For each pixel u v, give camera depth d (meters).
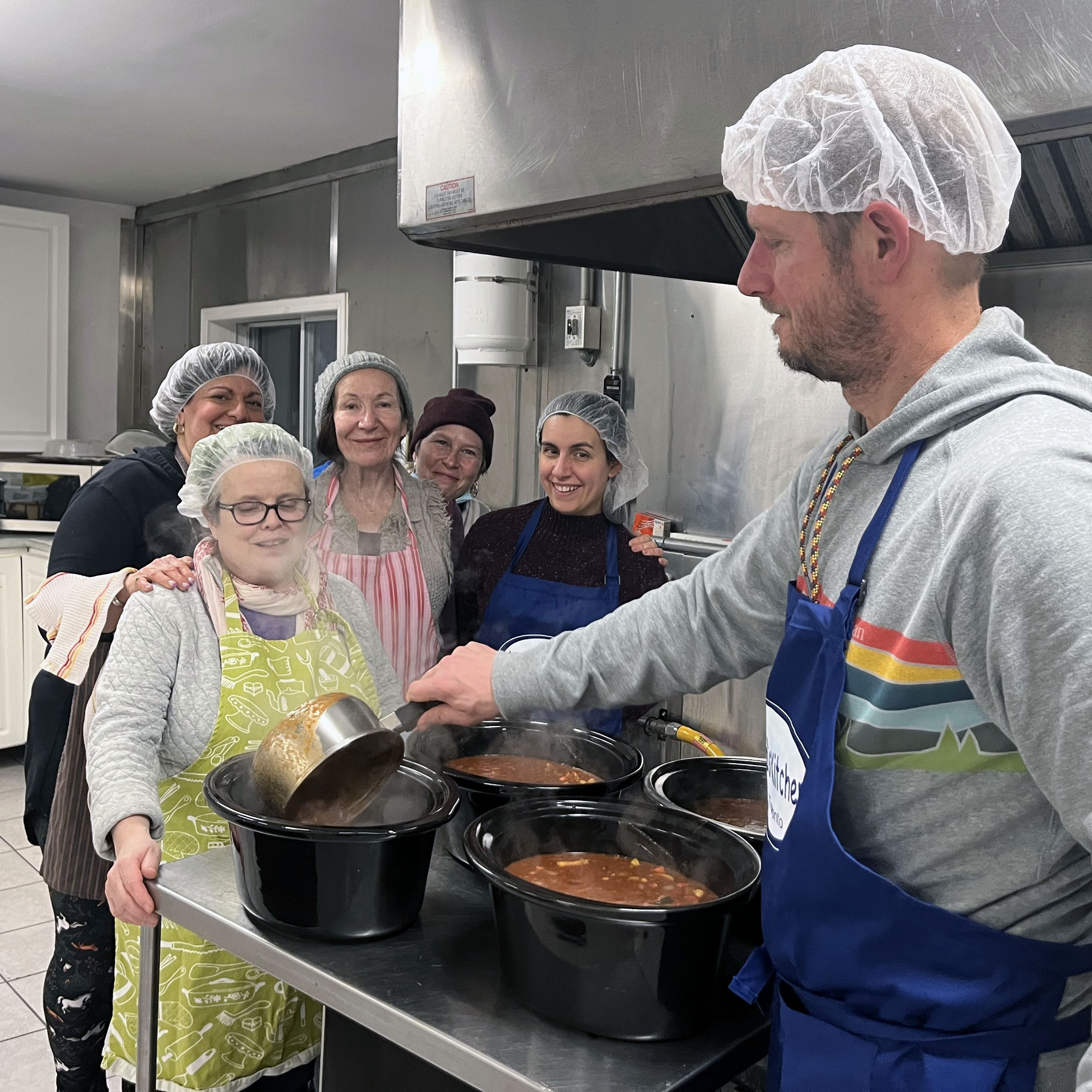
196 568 1.50
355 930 1.06
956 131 0.79
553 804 1.14
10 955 2.65
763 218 0.86
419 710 1.38
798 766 0.91
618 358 2.72
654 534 2.63
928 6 0.89
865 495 0.89
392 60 2.81
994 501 0.73
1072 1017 0.84
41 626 1.79
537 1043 0.91
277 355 4.34
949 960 0.81
